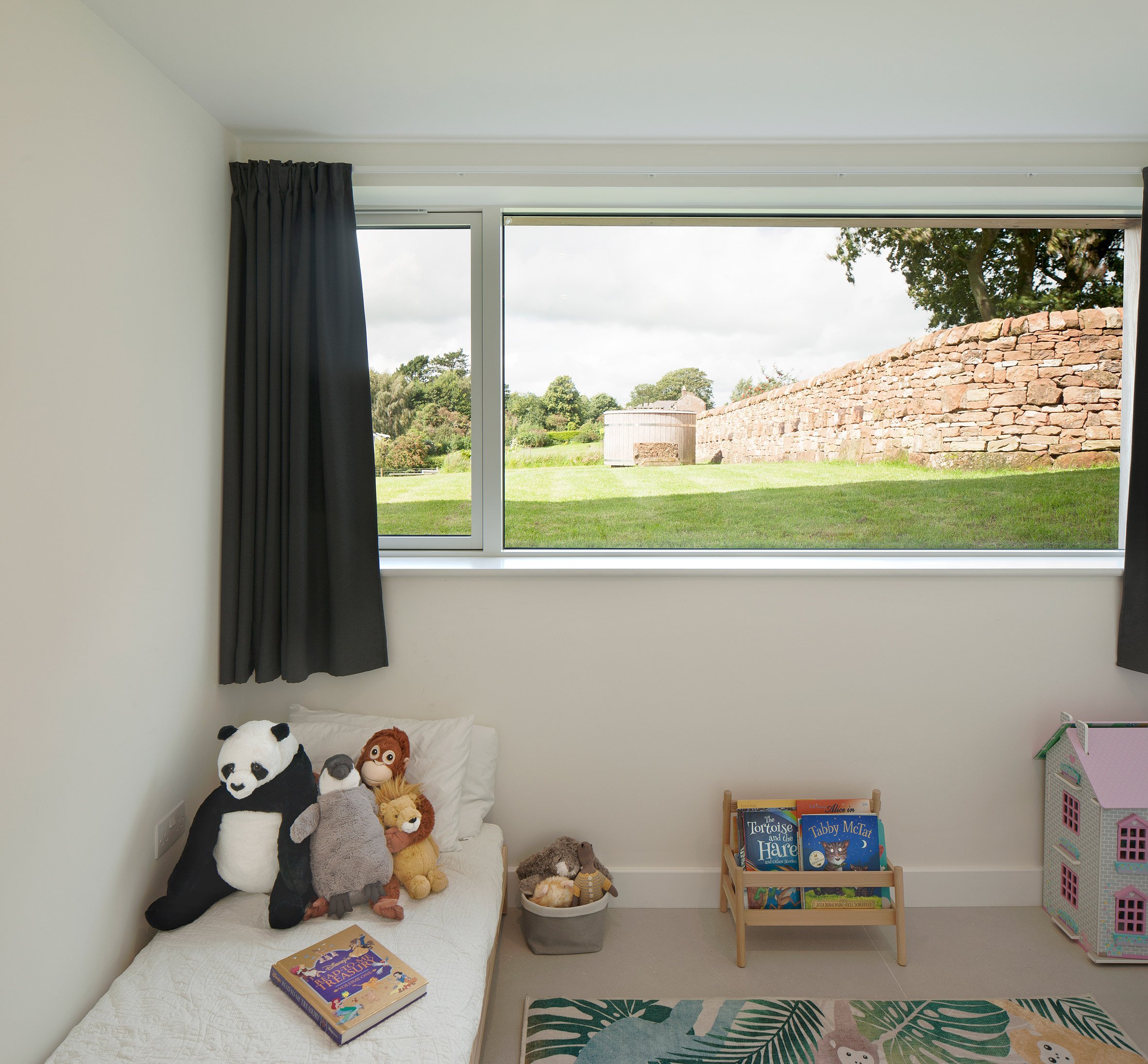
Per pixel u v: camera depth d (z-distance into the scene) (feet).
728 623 7.70
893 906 7.07
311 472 7.30
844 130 7.13
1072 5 5.11
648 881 7.83
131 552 5.65
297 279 7.07
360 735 7.11
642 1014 6.27
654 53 5.77
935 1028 6.12
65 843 4.95
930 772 7.84
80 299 5.00
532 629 7.68
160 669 6.09
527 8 5.14
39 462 4.64
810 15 5.23
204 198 6.67
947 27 5.39
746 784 7.82
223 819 5.97
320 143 7.37
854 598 7.70
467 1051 4.64
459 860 6.73
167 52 5.68
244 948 5.47
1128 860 6.84
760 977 6.75
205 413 6.75
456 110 6.72
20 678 4.51
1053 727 7.82
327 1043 4.61
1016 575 7.64
